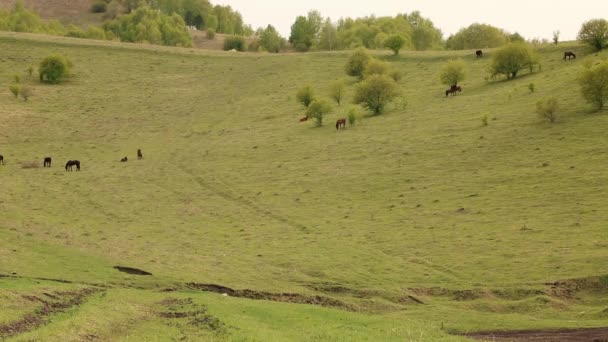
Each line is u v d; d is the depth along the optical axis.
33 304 35.44
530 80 112.00
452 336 34.25
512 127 88.62
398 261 55.44
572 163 73.44
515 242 57.03
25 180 87.56
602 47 123.06
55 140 113.00
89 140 113.69
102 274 49.03
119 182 87.19
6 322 31.59
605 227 57.50
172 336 32.22
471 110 101.31
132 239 63.47
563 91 99.81
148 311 38.19
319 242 61.38
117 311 36.47
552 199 65.62
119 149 107.75
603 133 79.88
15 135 113.94
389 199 73.00
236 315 37.25
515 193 68.75
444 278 51.22
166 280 48.59
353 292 48.78
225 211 74.00
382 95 110.56
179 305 40.06
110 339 31.19
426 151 86.31
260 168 89.75
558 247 54.66
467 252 56.09
